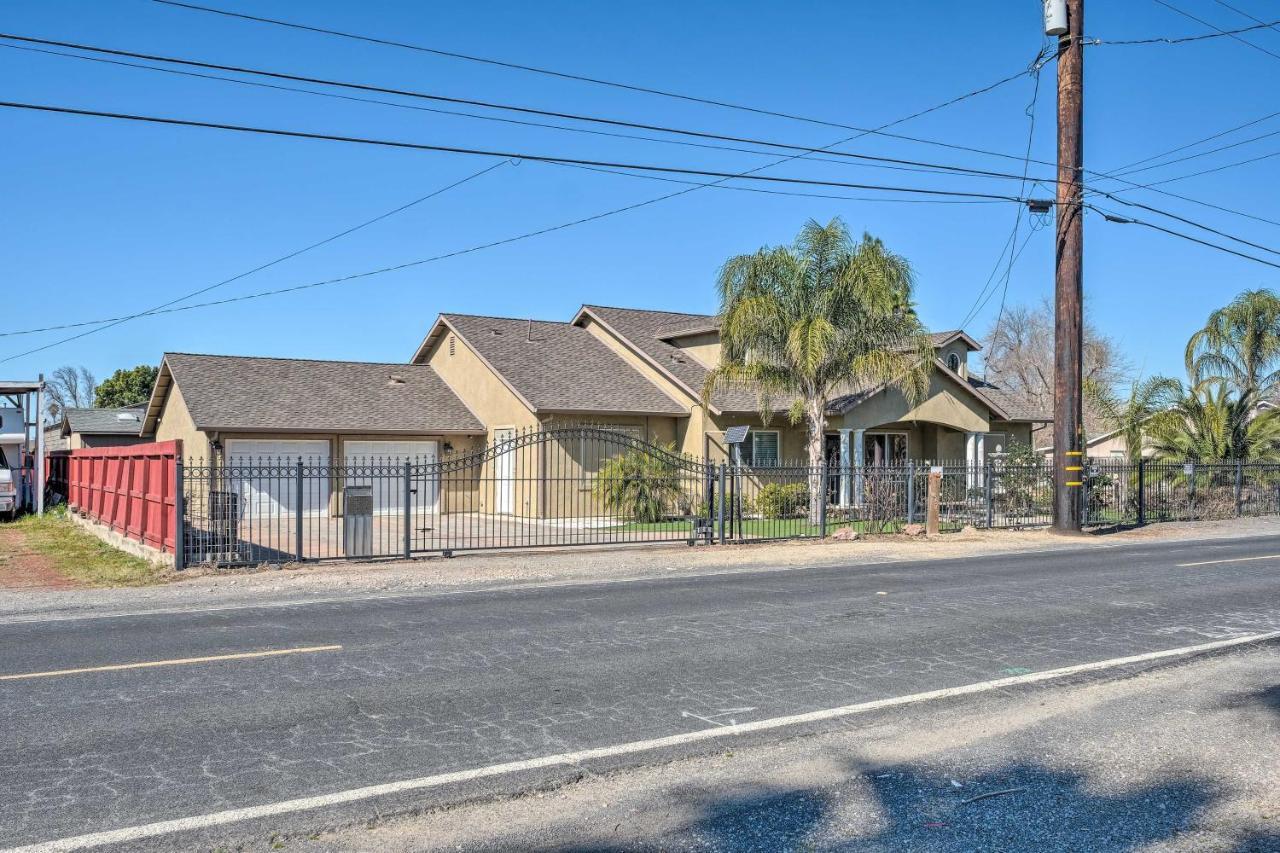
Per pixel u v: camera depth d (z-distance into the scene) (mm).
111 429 42688
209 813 4824
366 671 7797
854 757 5766
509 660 8211
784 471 21109
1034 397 60344
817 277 24000
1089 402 30609
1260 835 4652
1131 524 24766
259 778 5309
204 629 9805
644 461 24812
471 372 30359
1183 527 24359
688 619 10281
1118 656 8430
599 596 12227
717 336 29828
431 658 8289
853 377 24266
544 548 18109
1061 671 7863
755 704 6855
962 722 6473
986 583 13219
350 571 14711
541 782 5297
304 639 9188
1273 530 23688
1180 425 29047
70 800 4977
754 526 22562
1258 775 5465
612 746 5906
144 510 17531
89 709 6645
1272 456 29062
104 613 11078
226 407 26500
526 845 4504
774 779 5387
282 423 26375
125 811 4840
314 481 27312
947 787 5285
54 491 35750
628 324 32812
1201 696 7121
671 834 4633
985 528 22828
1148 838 4625
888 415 29016
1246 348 29750
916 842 4566
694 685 7375
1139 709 6785
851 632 9492
